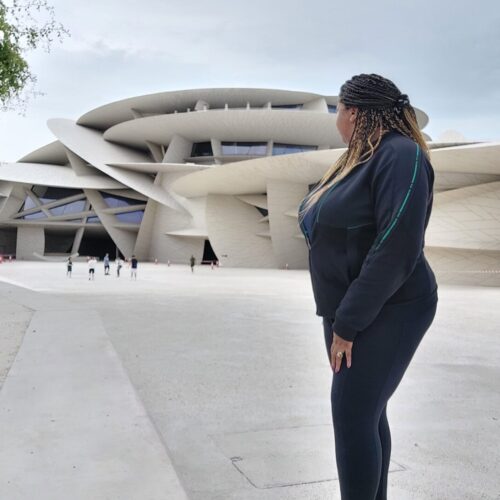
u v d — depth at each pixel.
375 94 1.72
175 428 3.45
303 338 7.44
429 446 3.15
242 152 54.59
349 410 1.65
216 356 5.99
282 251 41.72
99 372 4.39
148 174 55.72
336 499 2.38
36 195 56.28
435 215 25.80
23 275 23.67
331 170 1.91
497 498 2.42
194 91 52.38
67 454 2.58
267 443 3.15
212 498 2.39
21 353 5.18
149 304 11.84
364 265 1.56
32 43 9.67
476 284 24.05
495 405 4.11
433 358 6.14
